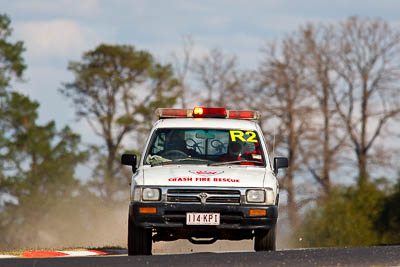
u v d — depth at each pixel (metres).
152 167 36.34
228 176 34.91
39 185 149.50
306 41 172.25
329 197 140.12
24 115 154.62
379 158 170.62
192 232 36.31
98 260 29.77
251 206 34.22
